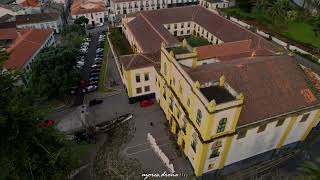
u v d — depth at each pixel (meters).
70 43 84.31
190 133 39.25
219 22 79.88
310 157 44.72
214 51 62.62
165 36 64.44
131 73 53.25
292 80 41.62
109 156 45.44
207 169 39.59
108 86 65.44
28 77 61.62
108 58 79.69
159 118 53.56
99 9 118.38
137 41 66.94
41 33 83.56
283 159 44.94
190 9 90.31
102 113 55.75
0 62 31.28
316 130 50.19
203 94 33.81
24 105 31.98
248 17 98.81
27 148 30.95
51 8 119.19
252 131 37.53
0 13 112.69
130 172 42.47
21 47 72.19
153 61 54.94
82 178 41.81
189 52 45.22
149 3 123.44
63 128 51.91
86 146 47.56
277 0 91.56
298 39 82.69
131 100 57.75
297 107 39.34
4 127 29.27
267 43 65.38
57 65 58.38
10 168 28.61
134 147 46.88
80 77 62.97
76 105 59.28
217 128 34.19
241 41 65.69
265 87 40.09
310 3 103.00
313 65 69.00
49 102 59.94
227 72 40.78
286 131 41.06
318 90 42.62
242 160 41.88
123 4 118.62
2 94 30.81
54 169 32.78
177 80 42.28
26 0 121.75
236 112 33.41
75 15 115.44
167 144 47.22
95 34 103.81
